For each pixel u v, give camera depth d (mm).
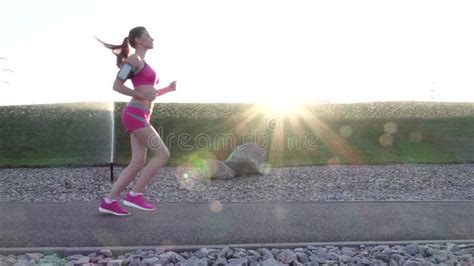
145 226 5879
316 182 10891
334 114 18812
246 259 4785
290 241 5465
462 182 10898
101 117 18391
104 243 5250
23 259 4816
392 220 6348
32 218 6266
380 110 19406
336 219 6367
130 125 5805
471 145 15211
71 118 18172
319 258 4918
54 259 4812
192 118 18078
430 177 11367
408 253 5156
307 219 6348
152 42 5852
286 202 7480
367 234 5734
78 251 5000
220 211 6754
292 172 11945
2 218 6285
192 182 10984
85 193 10258
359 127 17141
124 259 4801
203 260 4730
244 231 5750
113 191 6230
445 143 15406
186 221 6148
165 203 7309
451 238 5664
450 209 7016
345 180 11078
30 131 16953
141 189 6137
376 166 12742
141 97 5676
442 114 18844
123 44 5812
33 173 12539
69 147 15555
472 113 18969
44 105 19703
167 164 13242
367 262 4859
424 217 6531
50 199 9641
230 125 17328
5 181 11617
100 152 14961
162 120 17703
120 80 5582
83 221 6090
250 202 7488
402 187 10391
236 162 11398
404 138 15945
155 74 5816
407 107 19922
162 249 5070
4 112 18844
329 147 14945
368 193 9805
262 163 11734
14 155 14969
